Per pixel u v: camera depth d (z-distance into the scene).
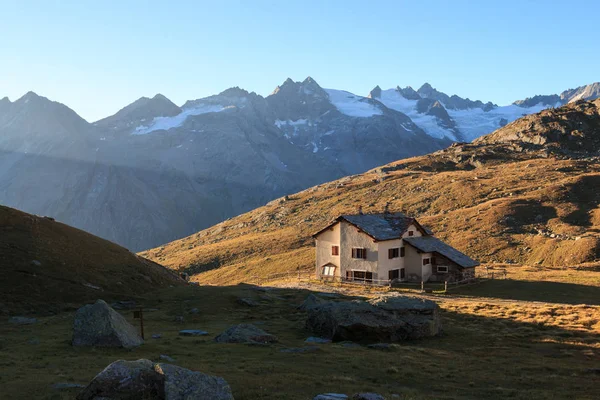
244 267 167.88
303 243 190.50
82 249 78.69
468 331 49.66
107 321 38.47
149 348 36.97
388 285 91.69
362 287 90.12
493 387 30.23
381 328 44.69
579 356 39.44
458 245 155.00
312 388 26.98
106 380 21.27
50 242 75.56
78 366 30.41
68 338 41.56
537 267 117.06
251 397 24.62
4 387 25.06
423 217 193.38
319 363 34.00
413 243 95.50
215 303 64.38
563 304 70.25
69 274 68.25
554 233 151.12
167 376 21.16
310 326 49.28
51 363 31.42
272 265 160.00
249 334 41.75
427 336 46.84
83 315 39.16
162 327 50.31
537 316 56.34
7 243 70.56
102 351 35.66
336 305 48.53
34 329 47.69
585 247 131.75
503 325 52.03
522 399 27.58
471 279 93.50
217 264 189.00
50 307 58.91
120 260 81.44
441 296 79.88
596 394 28.97
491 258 142.62
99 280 70.31
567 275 100.12
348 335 44.75
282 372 30.61
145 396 20.88
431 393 28.52
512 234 158.00
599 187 186.00
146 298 68.38
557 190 187.00
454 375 32.91
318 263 101.88
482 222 171.00
